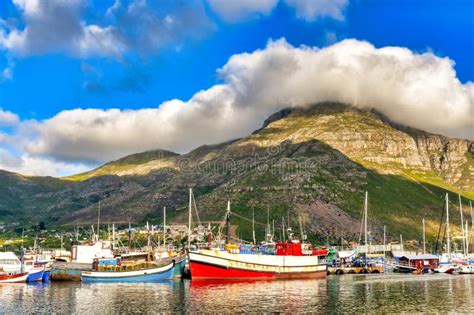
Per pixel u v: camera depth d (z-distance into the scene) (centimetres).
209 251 13388
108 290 11475
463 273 18912
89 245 16312
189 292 10919
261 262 13888
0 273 13450
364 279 15412
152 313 8294
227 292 10919
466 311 8425
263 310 8538
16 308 8838
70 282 13638
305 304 9200
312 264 14838
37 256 17125
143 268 13950
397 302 9506
